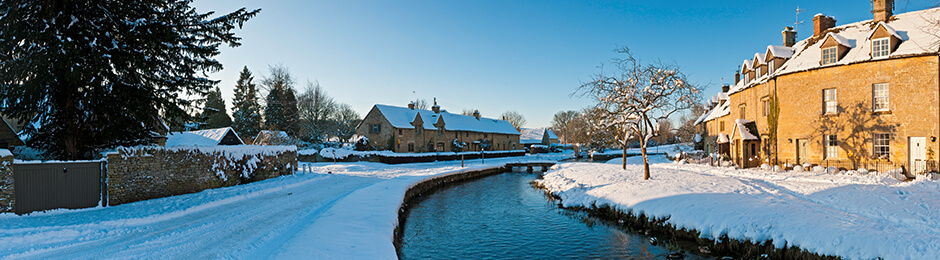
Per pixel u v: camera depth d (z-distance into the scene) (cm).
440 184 2741
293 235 996
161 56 1534
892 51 2070
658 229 1266
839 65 2200
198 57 1647
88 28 1389
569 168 3070
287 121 5141
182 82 1609
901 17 2252
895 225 970
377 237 913
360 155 4384
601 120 2045
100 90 1395
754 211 1109
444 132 5912
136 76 1527
